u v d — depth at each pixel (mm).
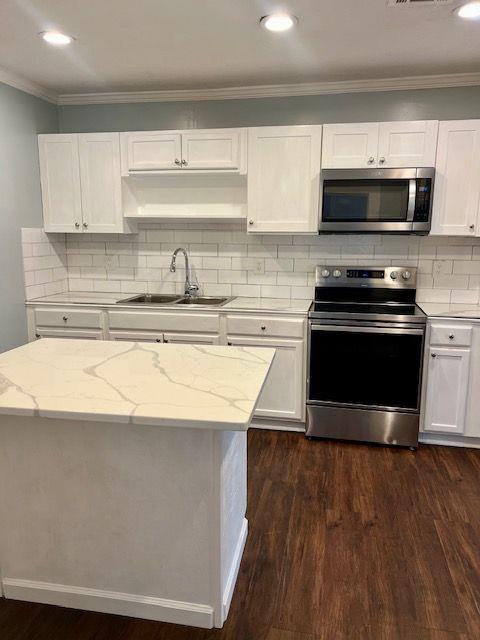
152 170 3416
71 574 1757
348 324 3057
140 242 3881
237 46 2703
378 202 3059
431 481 2688
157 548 1666
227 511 1716
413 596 1837
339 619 1728
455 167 3012
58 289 3912
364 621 1719
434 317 2977
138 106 3662
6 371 1787
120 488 1646
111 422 1470
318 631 1676
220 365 1873
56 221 3646
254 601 1809
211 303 3721
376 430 3141
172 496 1613
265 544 2139
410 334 2980
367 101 3338
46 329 3551
